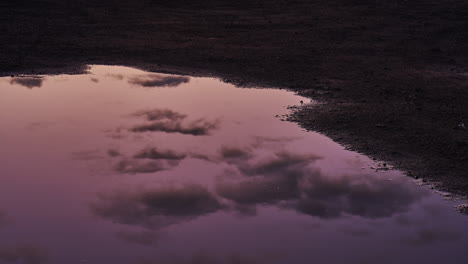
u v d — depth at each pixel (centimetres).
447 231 521
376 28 1565
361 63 1217
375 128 799
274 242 500
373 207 571
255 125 823
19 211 552
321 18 1702
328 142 753
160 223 535
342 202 582
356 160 691
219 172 658
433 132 778
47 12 1752
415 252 484
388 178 638
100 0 1967
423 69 1170
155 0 1973
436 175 644
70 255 475
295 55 1281
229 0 1994
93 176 639
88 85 1038
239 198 591
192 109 898
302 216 552
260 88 1030
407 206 572
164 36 1476
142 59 1244
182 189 610
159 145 742
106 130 796
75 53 1284
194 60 1237
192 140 763
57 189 604
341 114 864
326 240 505
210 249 488
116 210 559
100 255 476
